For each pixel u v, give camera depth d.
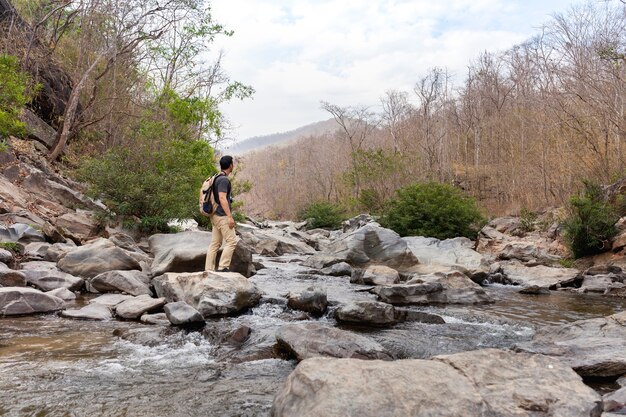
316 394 2.82
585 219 15.06
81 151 18.78
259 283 9.84
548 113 27.67
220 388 4.16
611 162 20.86
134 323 6.44
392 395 2.77
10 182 12.62
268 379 4.43
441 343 5.88
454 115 46.22
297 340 5.04
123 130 19.17
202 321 6.30
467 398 2.82
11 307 6.55
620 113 19.94
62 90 19.02
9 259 8.08
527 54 38.91
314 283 10.34
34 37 17.84
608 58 18.64
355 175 35.56
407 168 33.41
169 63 21.56
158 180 13.04
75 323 6.30
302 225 32.59
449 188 19.80
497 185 33.44
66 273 8.54
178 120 19.64
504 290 11.22
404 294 8.78
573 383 3.14
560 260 15.48
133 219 13.03
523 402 2.89
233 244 8.52
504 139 35.59
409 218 18.73
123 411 3.59
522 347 5.21
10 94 13.00
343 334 5.08
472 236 19.20
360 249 12.74
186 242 10.70
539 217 23.97
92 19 17.92
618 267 12.83
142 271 9.28
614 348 5.01
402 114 51.75
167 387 4.14
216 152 22.06
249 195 83.56
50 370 4.44
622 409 3.45
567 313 8.32
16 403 3.65
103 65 19.20
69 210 12.87
